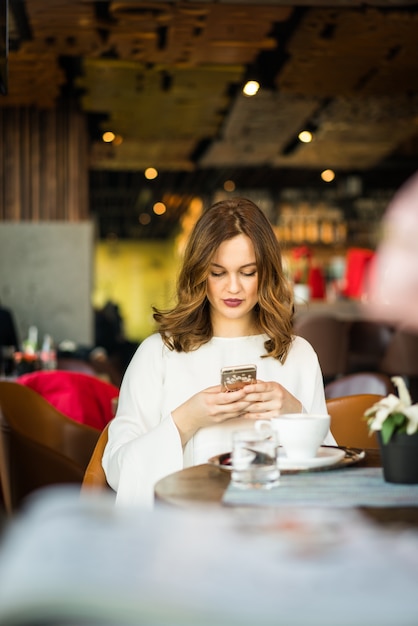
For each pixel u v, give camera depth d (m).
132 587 0.64
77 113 8.70
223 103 9.38
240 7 6.00
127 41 6.91
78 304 8.32
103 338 11.75
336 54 7.45
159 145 11.91
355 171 15.23
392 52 7.38
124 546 0.73
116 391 3.54
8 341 6.54
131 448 2.02
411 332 6.28
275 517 0.90
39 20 6.29
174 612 0.60
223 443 2.15
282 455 1.88
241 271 2.23
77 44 6.96
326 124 10.70
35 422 3.04
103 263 27.58
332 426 2.73
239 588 0.65
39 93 8.16
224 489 1.57
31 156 8.63
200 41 6.94
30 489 2.89
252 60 7.56
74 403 3.38
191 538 0.77
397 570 0.70
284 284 2.30
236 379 1.97
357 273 8.88
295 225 14.28
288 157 13.09
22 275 8.30
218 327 2.35
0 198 8.60
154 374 2.29
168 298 2.45
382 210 14.50
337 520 0.89
